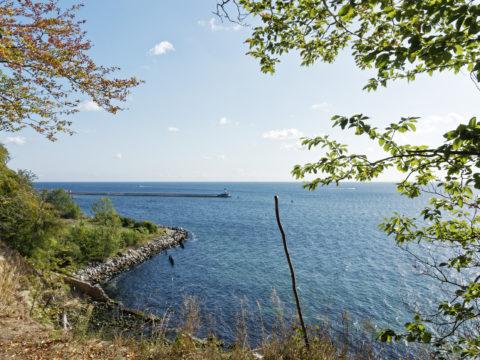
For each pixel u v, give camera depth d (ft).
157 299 63.62
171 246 129.70
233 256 111.86
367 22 11.60
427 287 67.26
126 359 16.14
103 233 95.45
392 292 68.49
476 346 8.21
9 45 15.74
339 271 90.38
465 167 7.55
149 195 598.34
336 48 13.79
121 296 66.49
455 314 8.31
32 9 17.20
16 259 41.68
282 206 368.48
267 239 148.25
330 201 467.11
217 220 225.76
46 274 32.58
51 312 28.48
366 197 580.30
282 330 14.62
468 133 6.26
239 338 15.65
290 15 12.35
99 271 84.12
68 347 17.74
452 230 10.64
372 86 10.34
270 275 86.12
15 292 29.07
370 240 144.25
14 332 19.86
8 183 52.29
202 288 73.67
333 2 8.54
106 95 19.75
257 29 13.07
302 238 151.23
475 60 7.90
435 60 6.68
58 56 18.29
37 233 54.54
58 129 21.16
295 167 10.53
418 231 11.16
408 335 8.43
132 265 97.04
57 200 137.28
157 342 17.35
